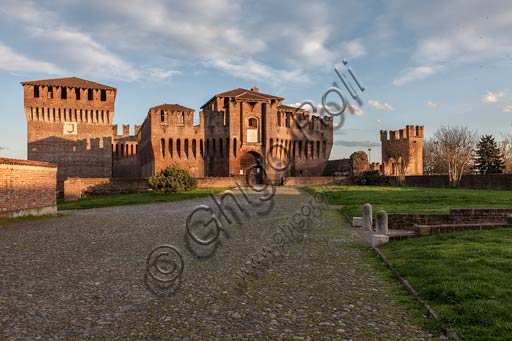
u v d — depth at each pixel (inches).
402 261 419.8
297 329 261.0
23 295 339.6
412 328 257.3
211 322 275.6
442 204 1000.2
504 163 3014.3
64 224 876.6
